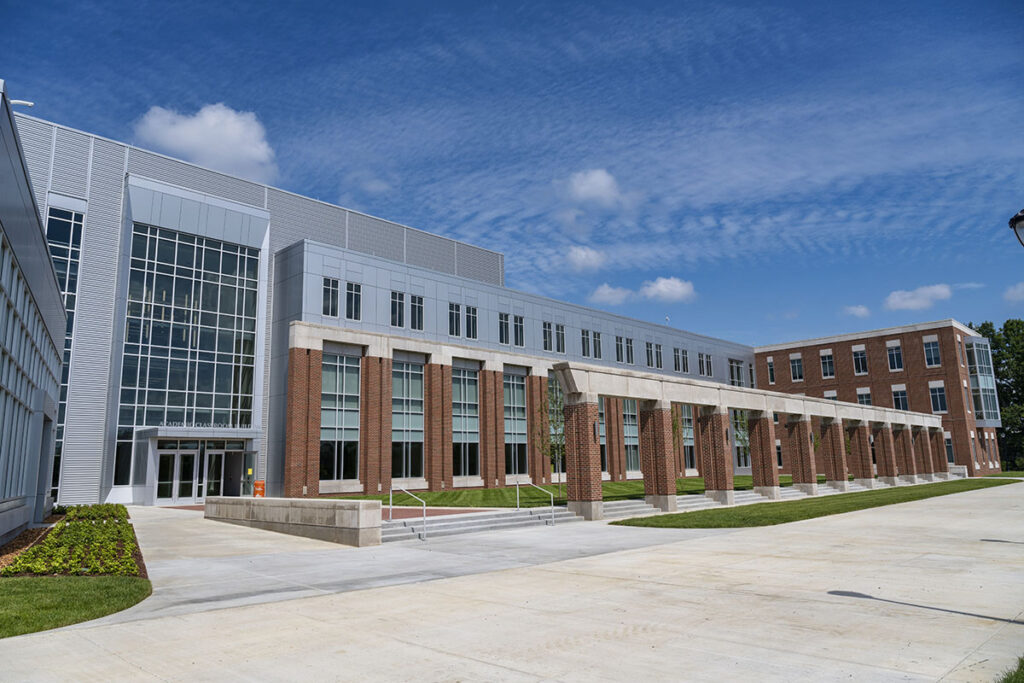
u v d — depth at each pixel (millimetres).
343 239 49656
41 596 10414
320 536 19328
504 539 19312
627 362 61469
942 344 66312
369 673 6891
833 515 25250
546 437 44656
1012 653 7238
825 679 6477
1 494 17281
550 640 8086
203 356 39906
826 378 73250
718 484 31703
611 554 15820
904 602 9938
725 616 9211
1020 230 9586
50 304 23750
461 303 48469
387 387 39969
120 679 6707
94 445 36562
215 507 25672
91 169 38281
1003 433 88188
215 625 8984
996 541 16812
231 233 42031
